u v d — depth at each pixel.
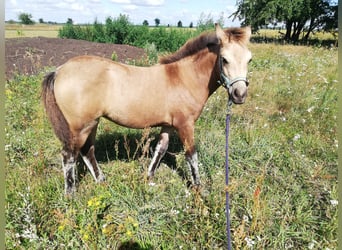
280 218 2.93
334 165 3.81
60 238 2.53
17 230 2.55
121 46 11.59
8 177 3.10
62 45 10.73
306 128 4.68
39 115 4.50
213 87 3.28
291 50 12.02
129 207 2.98
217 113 5.01
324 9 21.86
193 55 3.19
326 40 20.31
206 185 3.48
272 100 5.72
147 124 3.19
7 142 3.93
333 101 5.57
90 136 3.29
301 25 23.20
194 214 2.82
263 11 22.88
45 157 3.77
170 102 3.13
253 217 2.68
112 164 3.87
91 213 2.65
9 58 8.52
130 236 2.55
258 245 2.53
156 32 15.66
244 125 4.71
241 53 2.77
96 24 16.12
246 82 2.79
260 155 3.99
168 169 3.86
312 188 3.42
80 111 2.85
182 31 15.88
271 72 7.44
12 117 4.70
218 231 2.69
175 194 3.25
